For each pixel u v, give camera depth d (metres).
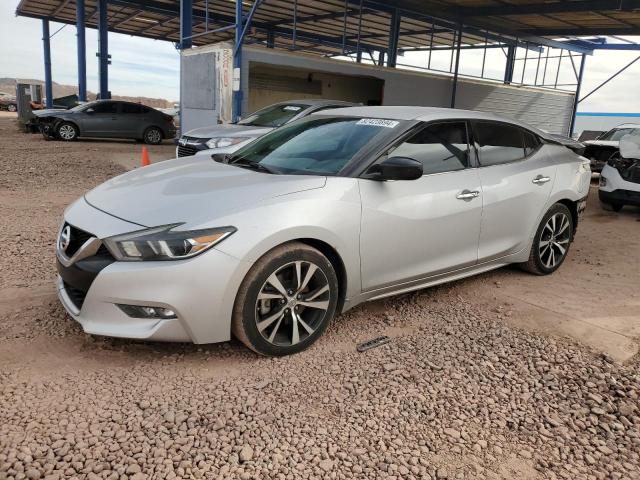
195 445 2.52
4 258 4.96
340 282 3.57
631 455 2.62
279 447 2.54
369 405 2.91
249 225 3.07
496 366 3.38
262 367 3.22
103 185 3.85
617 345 3.71
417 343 3.63
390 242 3.66
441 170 4.02
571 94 24.41
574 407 2.99
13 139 18.47
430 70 19.89
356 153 3.71
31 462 2.34
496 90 21.38
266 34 27.77
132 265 2.95
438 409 2.91
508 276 5.09
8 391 2.84
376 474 2.41
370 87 21.81
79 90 25.16
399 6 19.56
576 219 5.30
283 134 4.46
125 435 2.55
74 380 2.98
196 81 16.08
